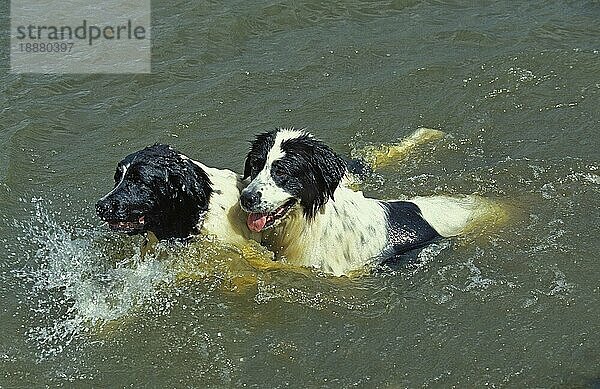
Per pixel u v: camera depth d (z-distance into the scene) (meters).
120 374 7.00
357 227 8.23
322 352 7.18
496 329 7.38
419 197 9.41
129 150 10.55
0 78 12.17
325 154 7.78
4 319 7.64
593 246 8.50
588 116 11.09
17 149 10.45
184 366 7.07
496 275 8.12
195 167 7.86
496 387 6.73
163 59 12.74
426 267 8.24
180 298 7.82
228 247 7.96
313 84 12.05
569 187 9.59
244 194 7.53
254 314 7.63
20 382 6.91
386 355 7.12
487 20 13.87
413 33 13.46
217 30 13.44
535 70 12.13
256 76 12.22
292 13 14.05
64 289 8.02
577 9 14.19
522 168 10.02
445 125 11.12
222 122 11.14
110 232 8.66
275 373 6.96
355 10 14.27
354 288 7.95
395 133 10.97
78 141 10.77
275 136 7.80
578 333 7.29
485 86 11.84
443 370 6.93
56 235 8.85
